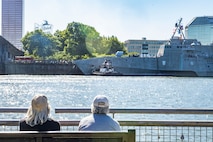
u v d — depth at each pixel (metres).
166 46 147.62
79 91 64.06
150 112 7.63
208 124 7.21
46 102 5.86
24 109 7.69
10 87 73.62
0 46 153.25
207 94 62.59
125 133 4.70
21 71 151.50
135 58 146.62
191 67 147.62
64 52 174.62
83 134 4.73
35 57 169.75
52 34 183.50
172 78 132.75
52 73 151.50
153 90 71.38
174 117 22.95
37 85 81.19
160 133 9.09
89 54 175.25
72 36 176.12
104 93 61.12
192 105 45.47
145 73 147.12
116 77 133.88
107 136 4.71
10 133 4.71
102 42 180.62
